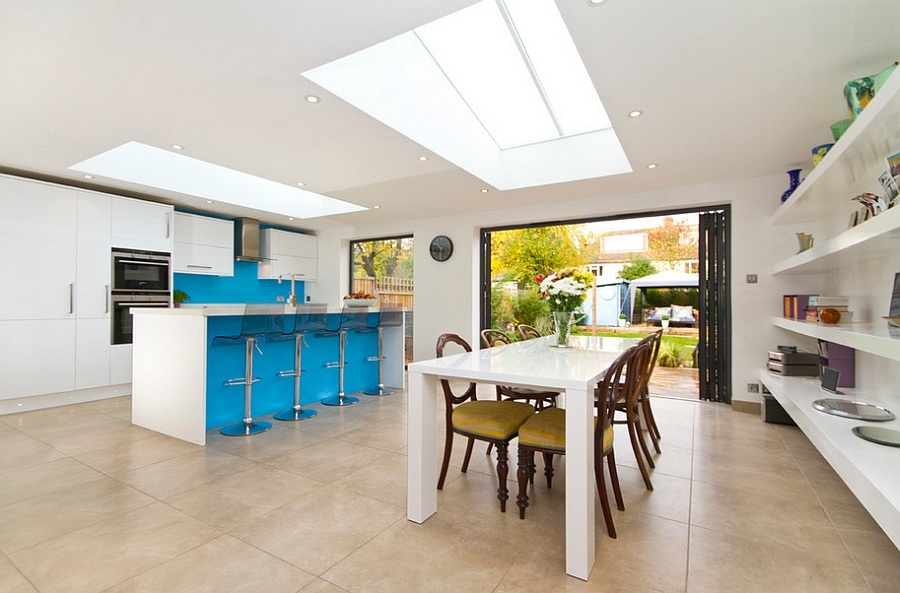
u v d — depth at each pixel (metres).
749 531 1.94
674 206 4.45
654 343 2.98
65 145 3.31
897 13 1.74
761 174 3.95
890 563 1.69
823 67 2.15
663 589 1.54
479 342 5.74
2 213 3.80
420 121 3.29
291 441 3.19
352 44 2.01
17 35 1.93
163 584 1.56
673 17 1.78
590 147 4.12
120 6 1.74
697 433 3.42
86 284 4.32
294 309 3.62
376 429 3.51
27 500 2.22
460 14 2.96
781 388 3.05
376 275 6.95
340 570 1.65
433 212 5.70
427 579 1.60
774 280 3.97
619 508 2.13
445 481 2.52
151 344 3.46
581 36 1.91
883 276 2.51
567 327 2.89
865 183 2.61
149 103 2.60
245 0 1.71
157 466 2.69
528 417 2.33
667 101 2.53
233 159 3.61
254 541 1.85
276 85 2.40
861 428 2.09
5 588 1.53
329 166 3.80
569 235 5.38
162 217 4.94
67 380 4.19
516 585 1.56
